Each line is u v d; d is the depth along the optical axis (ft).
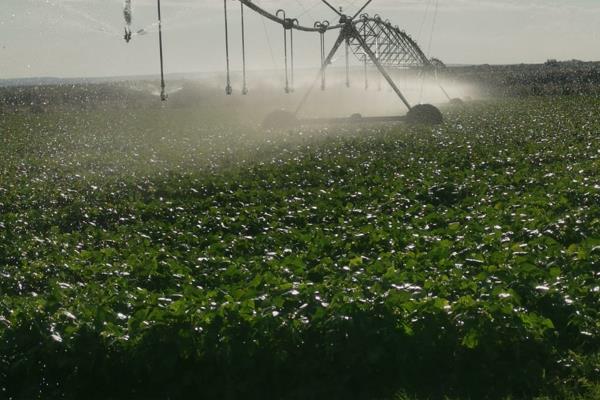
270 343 46.29
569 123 180.75
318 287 50.26
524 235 68.44
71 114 307.58
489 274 54.24
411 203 89.61
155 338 46.21
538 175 100.32
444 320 47.39
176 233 76.64
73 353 46.78
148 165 136.67
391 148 144.87
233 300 48.65
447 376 46.06
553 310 51.34
